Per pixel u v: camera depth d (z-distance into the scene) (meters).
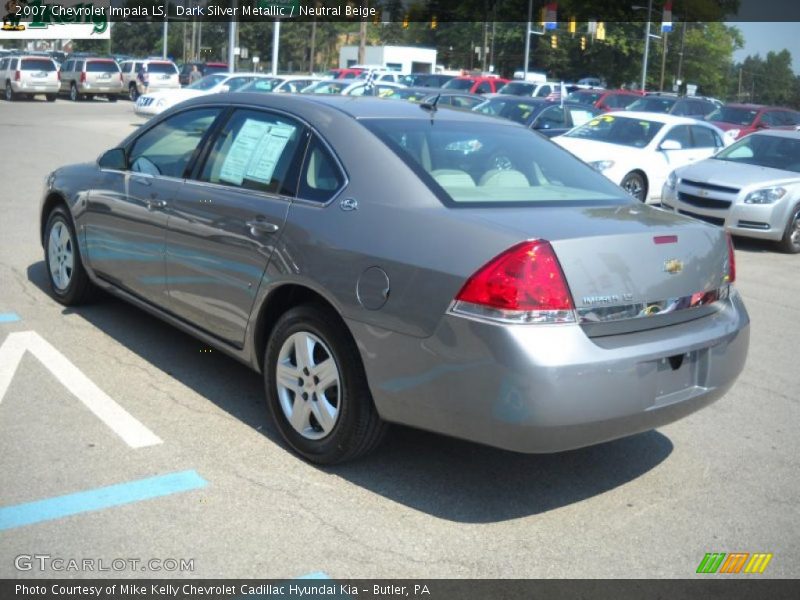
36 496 3.78
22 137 19.48
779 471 4.53
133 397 4.95
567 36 76.31
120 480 3.97
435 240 3.75
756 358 6.57
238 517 3.72
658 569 3.54
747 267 10.50
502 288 3.51
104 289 6.01
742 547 3.74
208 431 4.56
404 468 4.31
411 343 3.72
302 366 4.22
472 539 3.69
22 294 6.86
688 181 12.05
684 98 25.80
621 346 3.68
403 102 4.97
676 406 3.89
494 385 3.51
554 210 4.06
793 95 153.12
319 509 3.85
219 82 26.27
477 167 4.38
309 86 25.16
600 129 15.20
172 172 5.23
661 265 3.88
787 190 11.54
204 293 4.85
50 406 4.74
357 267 3.93
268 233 4.38
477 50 72.94
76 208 6.10
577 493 4.19
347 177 4.22
